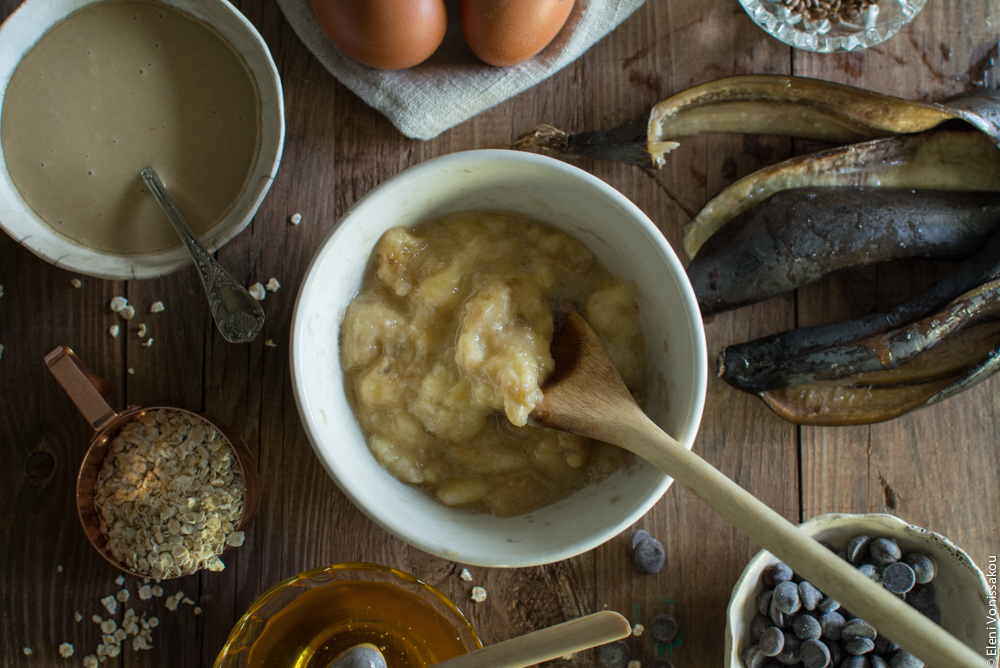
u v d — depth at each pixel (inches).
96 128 16.0
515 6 15.2
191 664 16.5
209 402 16.6
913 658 15.5
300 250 16.6
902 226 15.8
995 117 15.7
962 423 16.8
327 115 16.7
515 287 14.5
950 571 15.7
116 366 16.6
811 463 16.7
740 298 16.0
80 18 15.9
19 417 16.6
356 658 14.9
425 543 13.7
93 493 16.0
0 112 15.9
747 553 16.7
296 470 16.6
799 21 16.6
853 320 16.0
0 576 16.6
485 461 14.6
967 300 15.5
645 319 14.7
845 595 11.7
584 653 16.6
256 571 16.6
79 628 16.6
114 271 15.7
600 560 16.7
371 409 14.6
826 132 16.5
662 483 13.5
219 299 15.7
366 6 15.1
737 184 16.0
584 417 13.8
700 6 16.8
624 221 13.9
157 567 15.8
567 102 16.8
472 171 14.1
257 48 15.6
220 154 16.1
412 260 14.7
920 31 16.8
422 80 16.4
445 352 14.4
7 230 15.5
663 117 16.2
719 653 16.6
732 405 16.7
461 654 14.5
